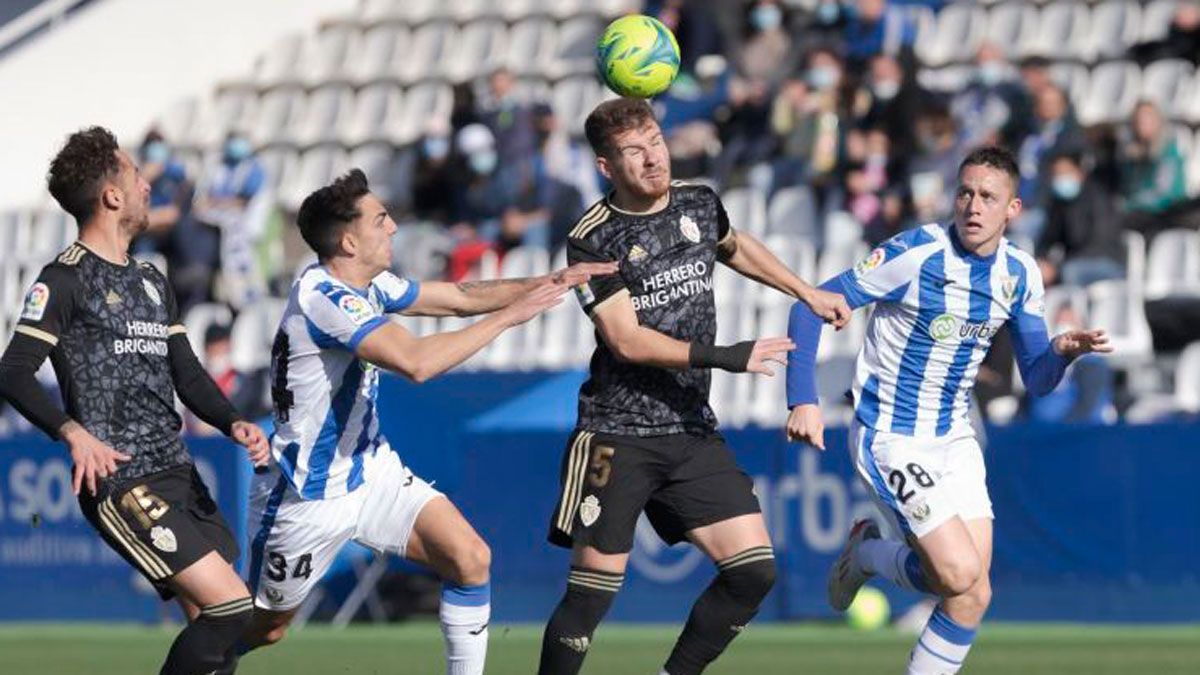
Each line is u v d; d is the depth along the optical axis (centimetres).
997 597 4284
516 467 4544
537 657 3878
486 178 6116
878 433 2689
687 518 2605
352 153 7225
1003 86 5697
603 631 4369
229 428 2536
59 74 7544
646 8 7019
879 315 2708
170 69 7656
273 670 3678
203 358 5984
